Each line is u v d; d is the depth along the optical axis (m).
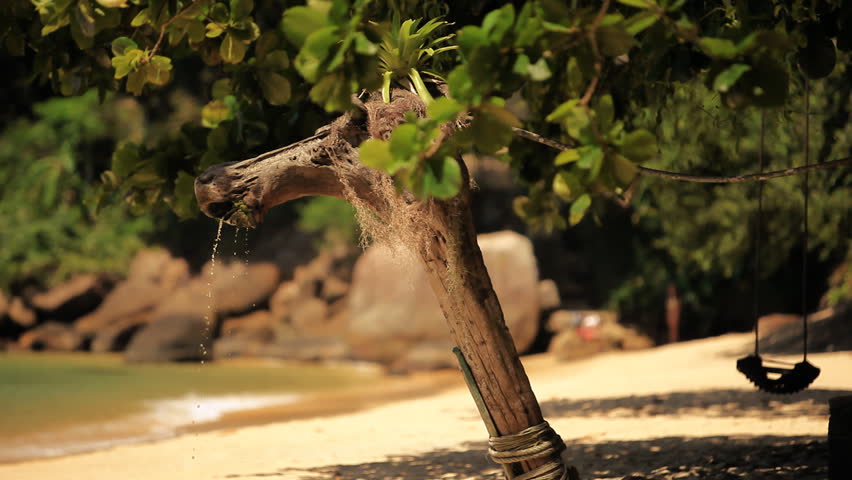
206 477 9.99
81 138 37.28
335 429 14.15
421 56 6.66
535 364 27.88
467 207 6.28
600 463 9.55
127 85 6.32
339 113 8.62
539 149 10.27
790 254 28.86
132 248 38.88
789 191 18.44
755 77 4.23
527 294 29.98
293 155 6.42
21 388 23.53
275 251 39.41
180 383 25.20
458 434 12.93
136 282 36.91
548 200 10.85
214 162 8.52
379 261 30.69
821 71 6.12
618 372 20.97
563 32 4.20
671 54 6.98
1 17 7.85
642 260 32.38
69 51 8.29
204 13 6.17
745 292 30.66
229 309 36.19
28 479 10.57
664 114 11.97
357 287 30.92
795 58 7.39
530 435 6.41
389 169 4.14
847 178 12.62
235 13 6.12
